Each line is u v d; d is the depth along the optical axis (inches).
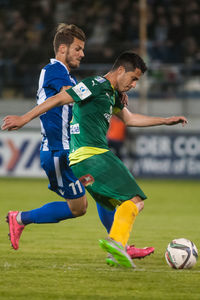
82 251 845.2
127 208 662.5
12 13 2938.0
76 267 702.5
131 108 2464.3
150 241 968.3
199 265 729.6
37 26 2876.5
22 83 2534.5
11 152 2256.4
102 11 2918.3
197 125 2363.4
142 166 2260.1
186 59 2583.7
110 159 677.9
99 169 672.4
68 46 786.8
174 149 2220.7
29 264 725.3
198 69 2444.6
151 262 752.3
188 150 2209.6
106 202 692.1
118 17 2881.4
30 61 2615.7
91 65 2554.1
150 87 2479.1
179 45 2637.8
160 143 2234.3
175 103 2449.6
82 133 685.3
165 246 912.9
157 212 1398.9
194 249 699.4
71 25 794.2
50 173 772.0
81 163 679.1
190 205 1542.8
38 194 1727.4
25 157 2249.0
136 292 568.1
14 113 2509.8
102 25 2878.9
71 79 794.2
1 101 2524.6
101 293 561.9
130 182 673.0
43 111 645.3
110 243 651.5
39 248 872.9
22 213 775.1
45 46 2751.0
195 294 564.7
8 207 1411.2
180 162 2218.3
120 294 558.6
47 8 2938.0
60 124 760.3
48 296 547.5
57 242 938.1
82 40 795.4
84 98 667.4
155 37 2817.4
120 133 2253.9
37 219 773.9
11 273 660.1
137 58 687.7
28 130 2255.2
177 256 691.4
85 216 1321.4
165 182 2174.0
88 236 1014.4
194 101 2436.0
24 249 861.8
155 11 2871.6
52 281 615.8
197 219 1278.3
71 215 781.3
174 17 2849.4
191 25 2819.9
